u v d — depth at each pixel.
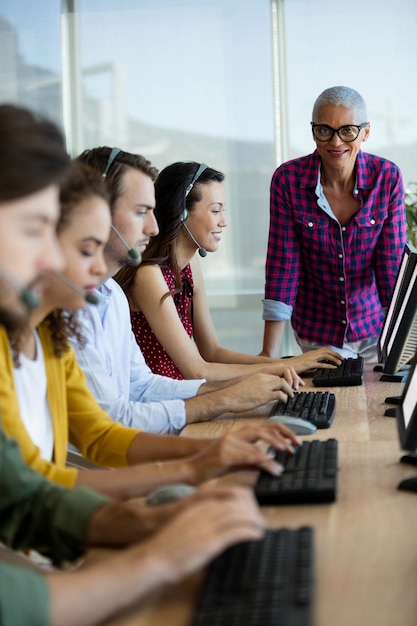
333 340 3.42
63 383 1.66
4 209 1.04
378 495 1.44
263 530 1.22
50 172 1.08
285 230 3.37
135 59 5.52
